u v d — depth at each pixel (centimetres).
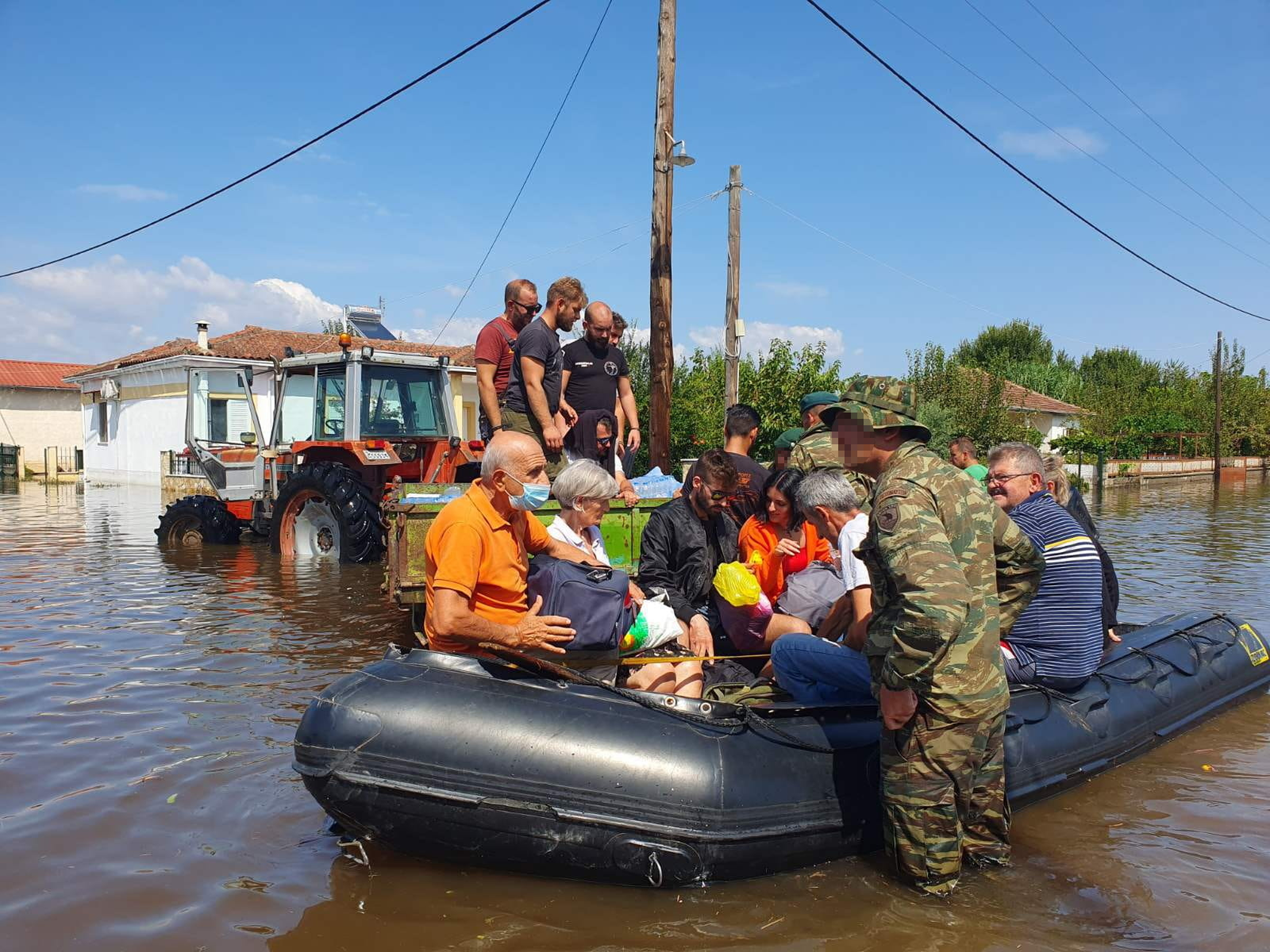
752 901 300
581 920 287
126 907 289
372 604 778
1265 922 286
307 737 324
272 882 308
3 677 547
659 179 934
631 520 633
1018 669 396
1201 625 546
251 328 2606
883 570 303
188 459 1698
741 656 411
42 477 3042
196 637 652
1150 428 4234
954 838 304
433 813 309
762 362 1562
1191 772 418
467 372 2064
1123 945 273
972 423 2209
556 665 335
